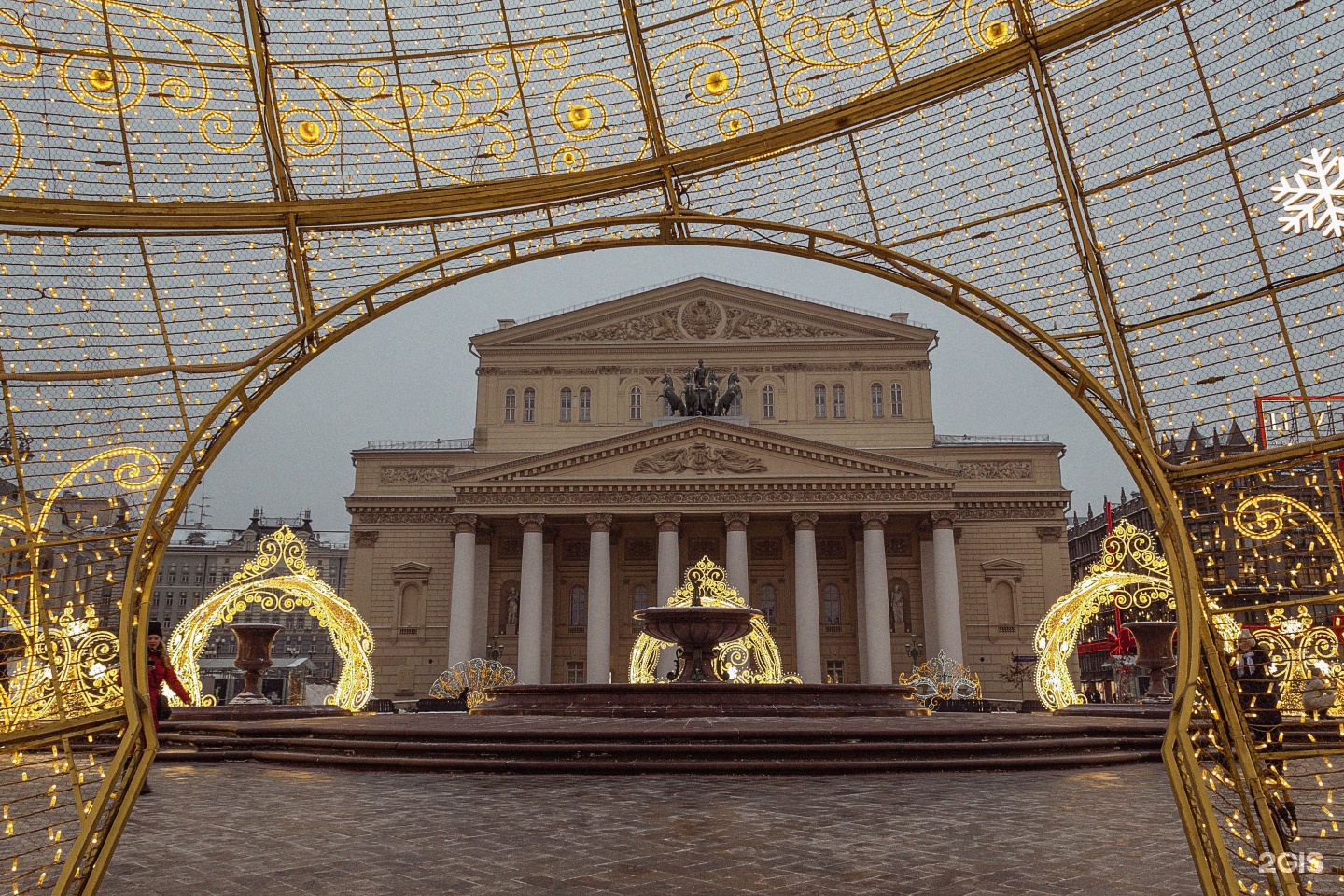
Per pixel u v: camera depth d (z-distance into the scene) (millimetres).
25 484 4984
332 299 5645
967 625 56094
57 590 4906
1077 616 20031
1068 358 5082
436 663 56688
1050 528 56844
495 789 9664
